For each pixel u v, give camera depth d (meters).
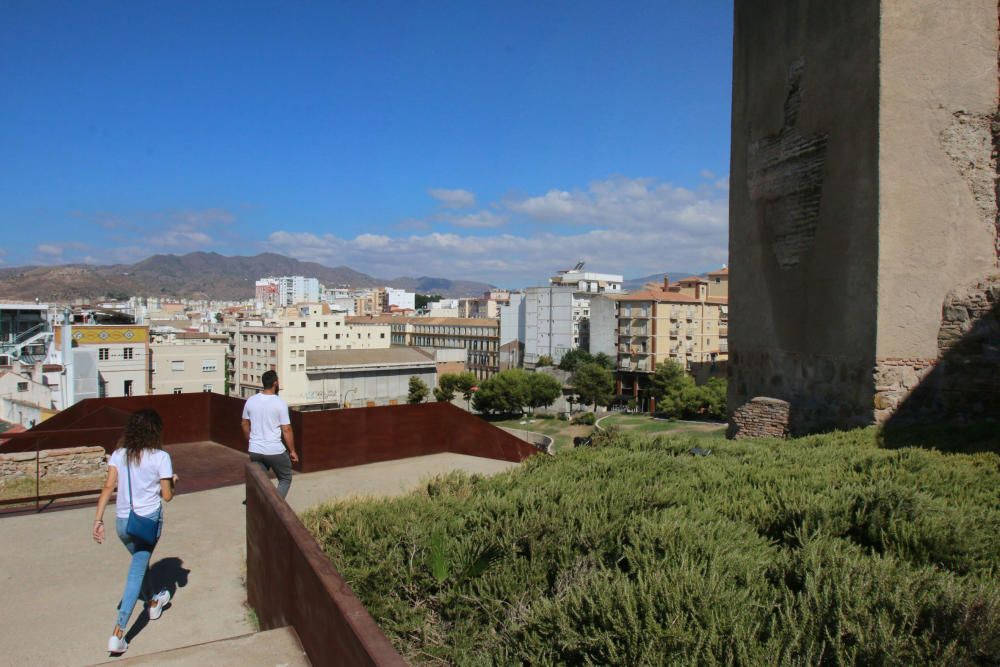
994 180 9.72
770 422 11.53
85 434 10.66
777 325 12.06
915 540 4.27
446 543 5.19
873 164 9.57
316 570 3.48
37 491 7.54
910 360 9.45
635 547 4.42
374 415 10.44
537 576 4.64
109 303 147.62
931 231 9.53
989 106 9.72
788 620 3.22
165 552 6.26
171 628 4.82
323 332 100.25
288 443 7.27
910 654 2.91
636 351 85.06
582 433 62.00
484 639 4.26
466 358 115.06
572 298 98.69
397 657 2.54
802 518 4.84
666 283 97.44
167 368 63.84
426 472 9.74
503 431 11.18
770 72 12.44
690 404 64.69
